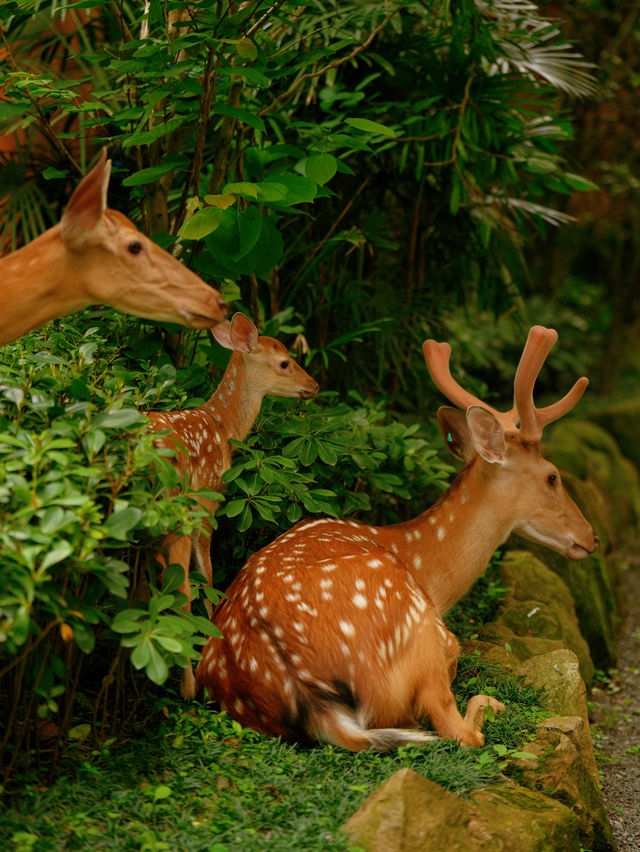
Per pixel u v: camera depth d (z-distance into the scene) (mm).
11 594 3445
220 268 5637
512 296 9539
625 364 20719
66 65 8000
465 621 6719
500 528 5305
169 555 4582
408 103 7348
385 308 8305
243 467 5234
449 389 5707
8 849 3521
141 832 3713
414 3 6207
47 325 5516
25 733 4102
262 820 3891
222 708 4699
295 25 6668
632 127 16516
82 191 3916
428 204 8859
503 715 5047
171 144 6320
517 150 7949
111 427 3971
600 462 12867
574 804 4586
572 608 8023
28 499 3561
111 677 4273
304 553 4844
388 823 3748
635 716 7715
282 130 7695
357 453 6070
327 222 8266
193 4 5230
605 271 20531
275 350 5512
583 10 15227
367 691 4441
